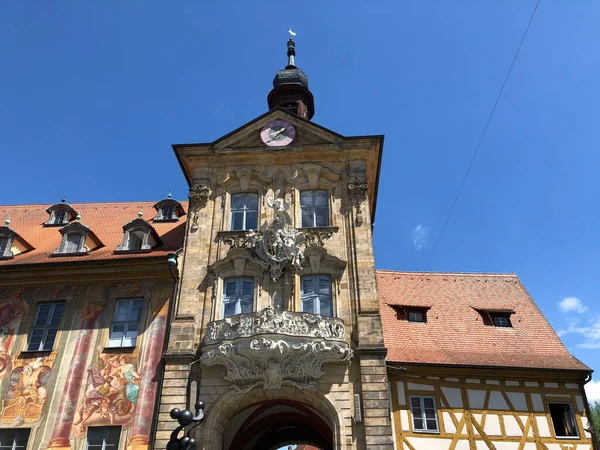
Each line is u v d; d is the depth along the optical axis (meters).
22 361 21.70
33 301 23.31
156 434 19.34
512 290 30.03
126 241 25.06
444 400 22.88
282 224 23.08
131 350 21.59
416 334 25.84
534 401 23.16
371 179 27.84
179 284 22.84
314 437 28.91
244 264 22.73
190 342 21.09
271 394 20.23
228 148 26.09
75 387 20.91
